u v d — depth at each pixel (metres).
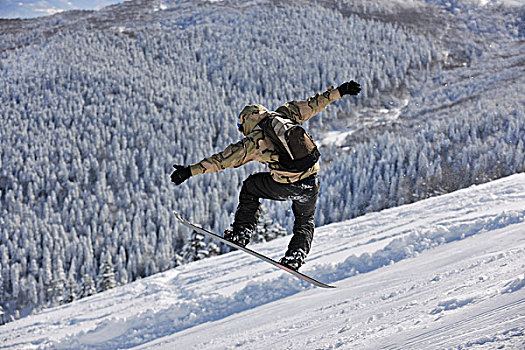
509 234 6.72
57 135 166.38
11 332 12.05
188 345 6.89
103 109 188.88
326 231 15.62
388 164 103.50
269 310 7.93
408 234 9.95
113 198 127.69
